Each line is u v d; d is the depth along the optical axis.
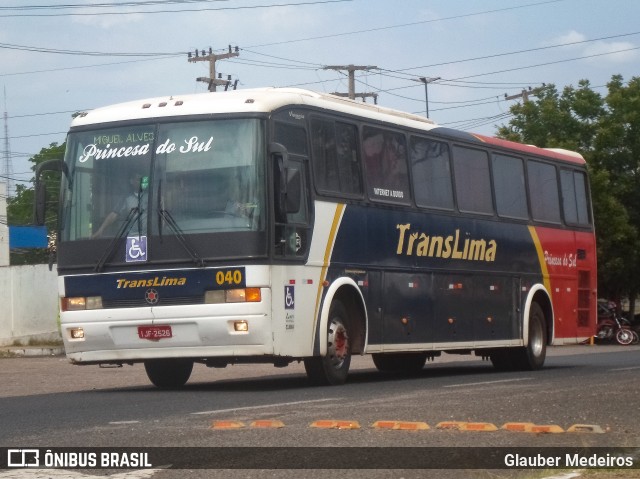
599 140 55.38
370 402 15.27
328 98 20.05
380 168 21.09
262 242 17.47
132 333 18.00
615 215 54.31
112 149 18.55
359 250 20.11
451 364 31.09
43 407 15.36
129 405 15.45
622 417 13.63
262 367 29.42
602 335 50.78
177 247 17.73
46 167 18.78
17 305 42.38
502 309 25.08
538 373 24.06
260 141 17.78
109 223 18.27
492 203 25.05
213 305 17.47
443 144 23.44
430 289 22.44
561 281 27.73
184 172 17.98
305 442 11.10
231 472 9.52
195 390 18.72
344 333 19.61
